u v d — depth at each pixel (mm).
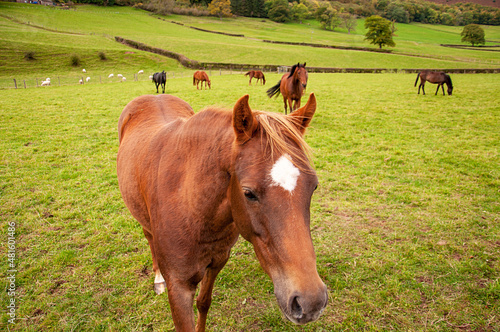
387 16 116750
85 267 3447
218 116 1900
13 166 6312
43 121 10164
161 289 3113
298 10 103188
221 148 1747
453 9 130375
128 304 2961
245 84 22531
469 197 4867
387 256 3580
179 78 28719
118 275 3336
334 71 35344
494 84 19703
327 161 6543
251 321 2789
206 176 1792
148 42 50062
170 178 1995
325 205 4805
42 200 4945
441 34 95375
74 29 56875
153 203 2090
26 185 5453
